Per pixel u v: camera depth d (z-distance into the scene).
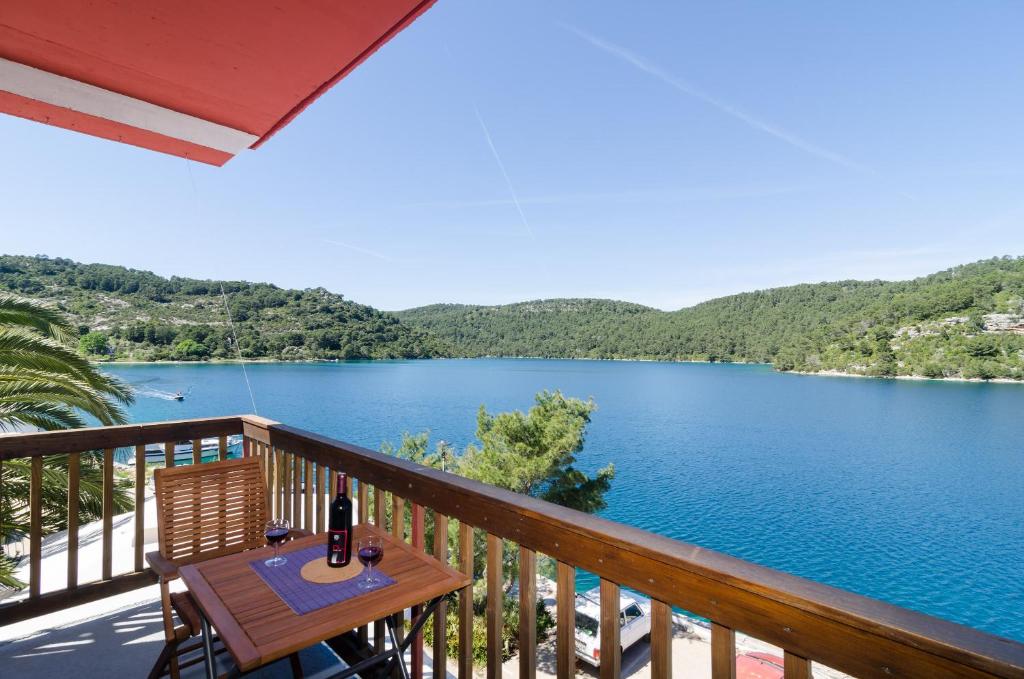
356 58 1.83
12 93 1.89
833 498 42.75
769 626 0.88
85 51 1.77
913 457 53.47
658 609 1.06
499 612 1.48
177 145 2.36
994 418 66.88
